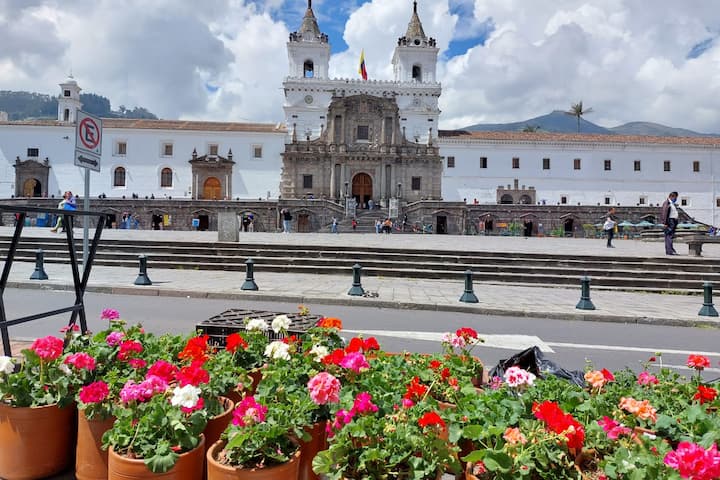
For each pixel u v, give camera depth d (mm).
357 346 4637
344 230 48656
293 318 6078
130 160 56531
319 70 59656
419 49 60406
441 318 10680
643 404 3373
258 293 12367
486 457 2656
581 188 60125
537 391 3883
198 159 55656
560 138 60438
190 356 4105
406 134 58219
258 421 2895
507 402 3525
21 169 55250
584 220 53219
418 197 56500
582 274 16828
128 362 4043
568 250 21953
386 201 54844
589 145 60188
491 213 52844
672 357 8086
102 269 16500
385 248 18734
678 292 15281
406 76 60562
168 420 2955
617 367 7438
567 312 11266
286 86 57688
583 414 3586
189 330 8773
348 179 55969
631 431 3178
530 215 53000
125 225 48156
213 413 3492
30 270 15500
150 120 59406
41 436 3311
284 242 22297
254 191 56969
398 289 13961
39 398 3400
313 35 60781
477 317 10945
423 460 2754
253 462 2834
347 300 11906
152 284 13438
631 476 2566
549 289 15445
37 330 8258
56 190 55688
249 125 59750
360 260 17625
